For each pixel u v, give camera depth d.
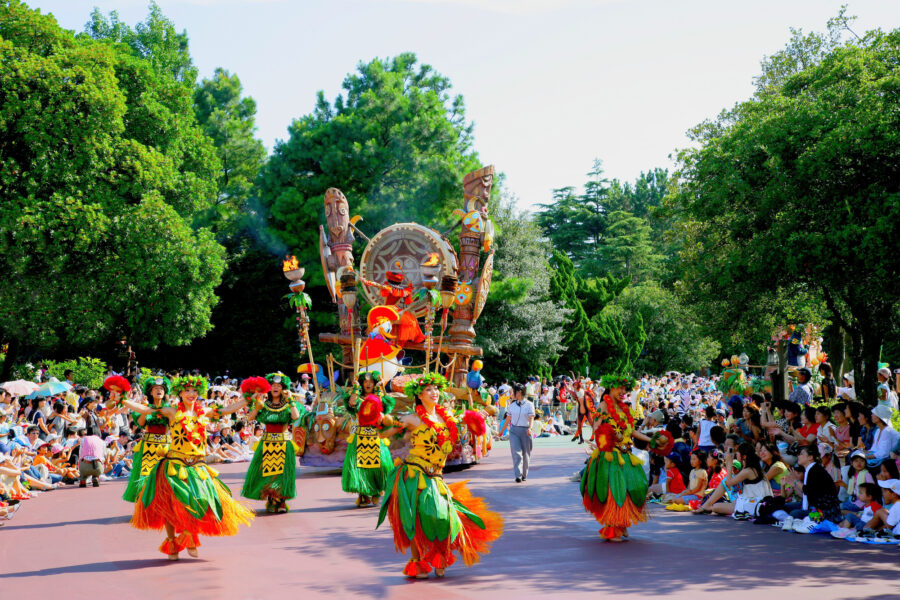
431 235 18.14
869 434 10.93
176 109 33.94
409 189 34.50
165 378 8.56
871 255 15.38
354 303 17.77
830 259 16.38
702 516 11.49
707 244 22.64
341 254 18.23
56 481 15.81
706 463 12.37
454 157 36.69
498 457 20.94
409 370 19.97
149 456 8.45
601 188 84.94
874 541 9.12
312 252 34.53
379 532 10.20
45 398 17.36
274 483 11.82
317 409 16.95
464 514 7.70
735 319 23.28
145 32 42.47
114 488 15.61
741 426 12.66
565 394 33.81
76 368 28.20
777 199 17.47
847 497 10.81
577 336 47.19
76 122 25.12
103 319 26.95
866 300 17.48
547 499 12.91
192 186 31.08
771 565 7.93
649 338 55.47
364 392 12.51
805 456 10.23
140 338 31.02
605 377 9.42
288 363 39.00
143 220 26.62
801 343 24.23
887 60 17.67
